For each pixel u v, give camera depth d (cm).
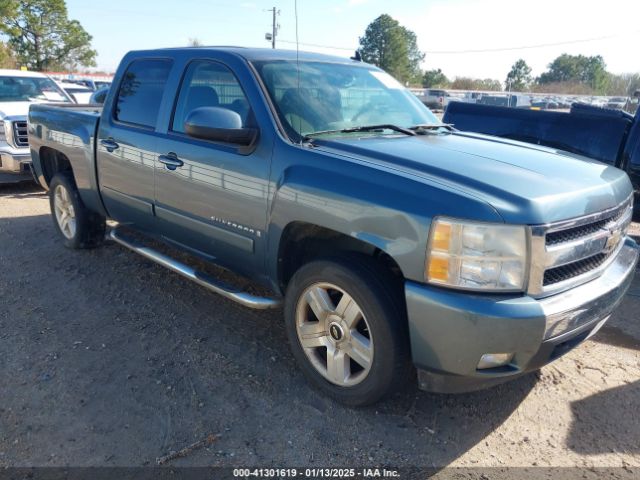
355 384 299
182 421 296
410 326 266
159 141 400
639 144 567
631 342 403
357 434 289
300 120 339
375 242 271
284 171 314
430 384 278
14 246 570
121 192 453
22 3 5372
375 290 277
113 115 457
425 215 255
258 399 316
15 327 396
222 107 365
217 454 272
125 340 381
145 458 267
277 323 412
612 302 296
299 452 275
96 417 297
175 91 401
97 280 483
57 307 429
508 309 245
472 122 697
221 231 363
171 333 392
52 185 557
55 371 340
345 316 297
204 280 379
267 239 330
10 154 816
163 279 487
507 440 289
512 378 277
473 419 306
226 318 418
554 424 304
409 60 7912
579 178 294
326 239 333
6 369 341
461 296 251
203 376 338
